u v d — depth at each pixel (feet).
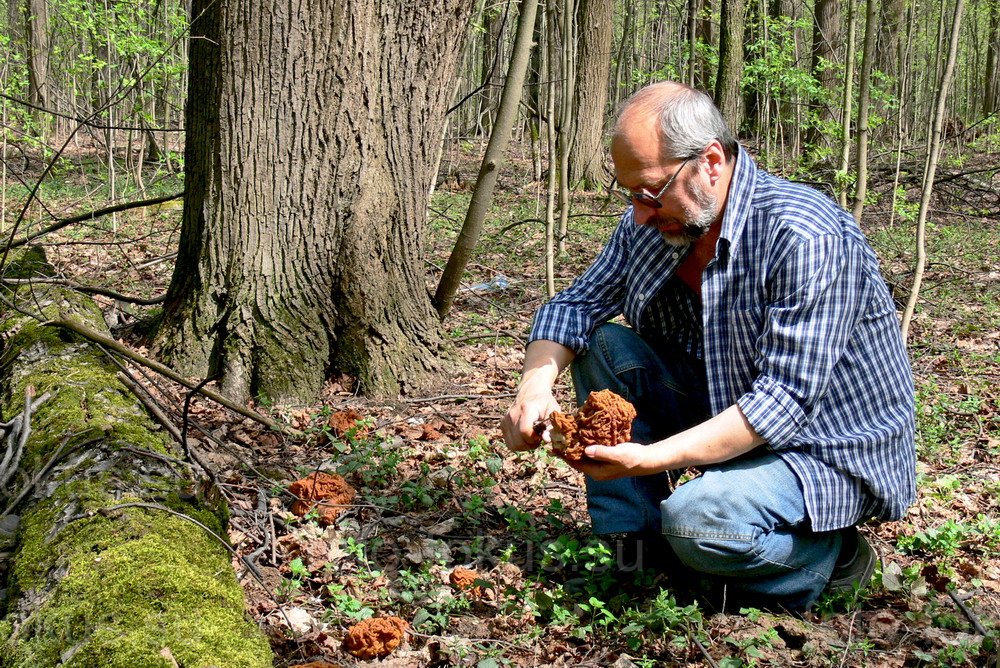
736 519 9.39
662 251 10.47
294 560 10.61
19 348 13.79
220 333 17.26
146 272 26.89
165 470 10.09
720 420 9.40
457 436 15.75
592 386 11.23
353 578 10.61
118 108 41.52
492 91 60.44
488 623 9.95
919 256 20.29
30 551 8.55
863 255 9.73
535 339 11.10
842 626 9.83
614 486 10.69
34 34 48.60
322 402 17.10
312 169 16.94
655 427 11.26
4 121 34.76
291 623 9.62
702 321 9.96
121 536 8.27
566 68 28.19
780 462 9.71
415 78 17.51
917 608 10.08
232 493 12.67
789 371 9.36
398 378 17.65
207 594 7.66
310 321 17.26
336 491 12.82
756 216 9.65
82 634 6.98
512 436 10.32
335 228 17.20
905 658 9.14
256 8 16.39
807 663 9.09
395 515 12.65
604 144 56.65
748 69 43.68
